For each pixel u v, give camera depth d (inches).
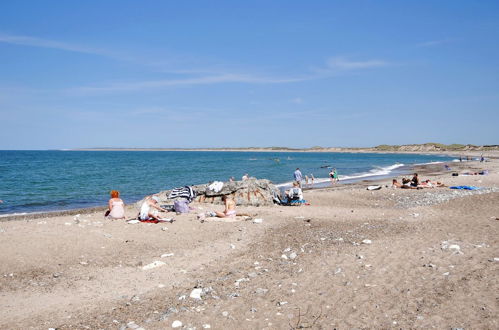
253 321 251.4
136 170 2758.4
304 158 6328.7
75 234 508.4
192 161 4702.3
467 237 467.8
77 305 291.9
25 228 533.3
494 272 311.6
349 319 245.8
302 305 275.3
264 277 351.6
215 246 488.4
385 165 3627.0
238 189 912.3
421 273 327.9
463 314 237.9
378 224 623.5
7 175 2162.9
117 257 431.5
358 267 362.9
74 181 1817.2
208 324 248.1
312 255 428.5
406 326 228.8
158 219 625.3
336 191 1213.7
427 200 936.9
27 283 343.0
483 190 1064.2
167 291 323.3
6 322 258.8
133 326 246.1
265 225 627.5
